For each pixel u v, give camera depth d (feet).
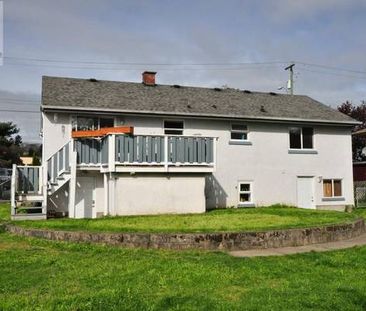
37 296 22.81
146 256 33.91
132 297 22.02
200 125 72.90
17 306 20.93
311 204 80.74
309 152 81.35
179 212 60.85
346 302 22.06
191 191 61.98
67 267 29.71
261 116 75.77
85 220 50.26
